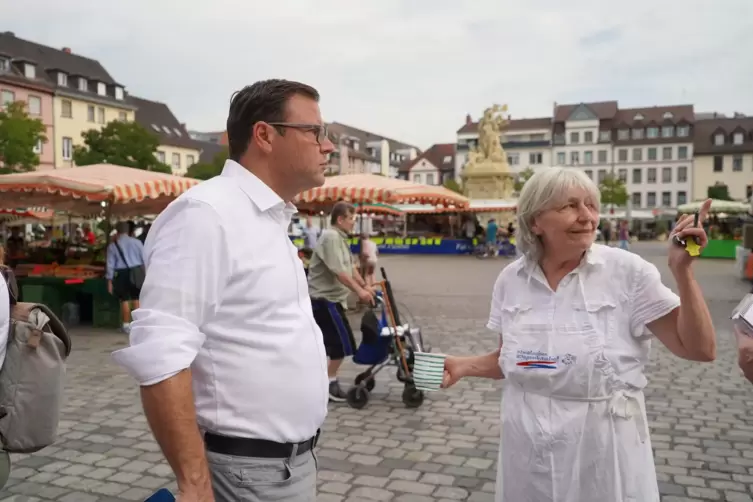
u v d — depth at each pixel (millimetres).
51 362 2221
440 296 14000
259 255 1739
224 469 1737
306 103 1890
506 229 32469
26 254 12750
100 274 10336
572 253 2119
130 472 4160
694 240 1878
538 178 2143
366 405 5668
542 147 87625
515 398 2252
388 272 20688
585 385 2090
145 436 4855
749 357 1964
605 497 2070
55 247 14828
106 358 7688
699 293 1918
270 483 1760
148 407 1555
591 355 2082
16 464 4270
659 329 2088
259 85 1893
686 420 5219
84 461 4344
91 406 5648
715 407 5562
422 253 32219
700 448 4586
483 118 36688
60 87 55750
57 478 4059
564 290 2156
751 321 1992
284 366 1763
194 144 74250
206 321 1687
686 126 81438
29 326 2199
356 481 4016
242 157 1899
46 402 2211
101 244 13438
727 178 79812
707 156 80250
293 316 1812
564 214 2072
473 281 17516
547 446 2129
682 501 3736
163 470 4199
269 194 1809
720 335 8867
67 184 9055
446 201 14055
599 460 2078
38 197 10984
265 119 1845
